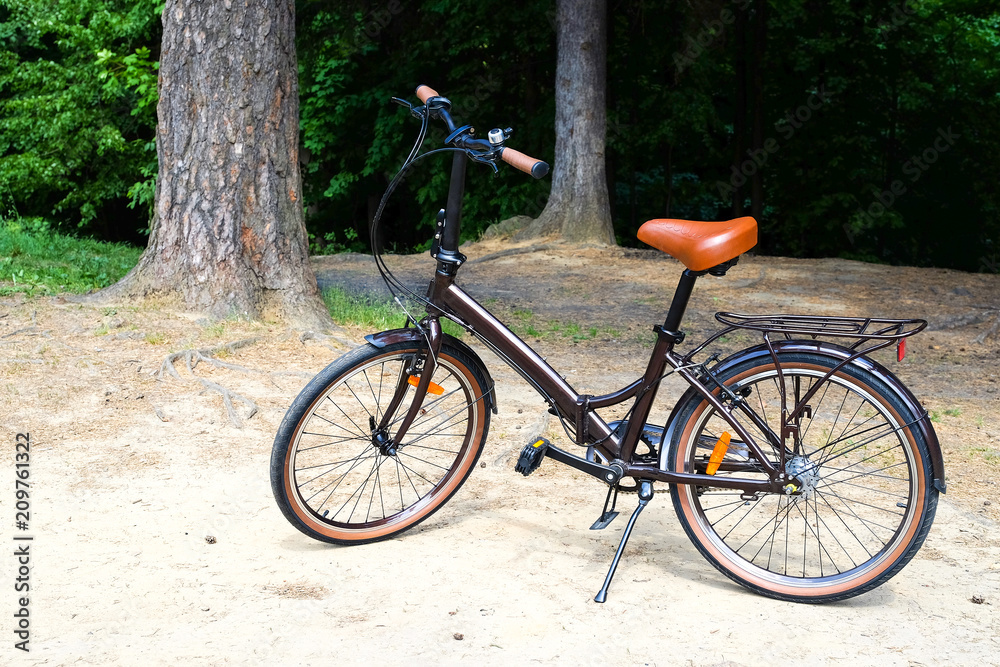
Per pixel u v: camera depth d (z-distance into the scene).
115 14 18.53
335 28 17.94
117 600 2.71
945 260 21.28
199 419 4.60
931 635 2.61
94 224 22.50
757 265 12.17
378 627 2.58
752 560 3.09
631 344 7.45
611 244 14.18
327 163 20.69
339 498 3.61
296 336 6.18
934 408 5.36
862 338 2.76
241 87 6.37
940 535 3.38
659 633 2.59
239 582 2.86
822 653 2.50
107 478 3.76
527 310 9.04
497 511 3.55
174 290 6.49
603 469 3.01
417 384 3.28
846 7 18.81
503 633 2.56
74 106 19.08
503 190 18.06
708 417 2.95
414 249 21.41
